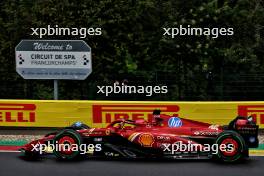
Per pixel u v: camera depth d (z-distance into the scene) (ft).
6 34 179.22
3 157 108.88
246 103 134.92
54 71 150.92
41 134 140.15
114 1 176.65
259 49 193.47
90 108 137.08
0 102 139.33
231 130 102.27
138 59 180.86
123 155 103.14
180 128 104.06
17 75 170.09
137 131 103.91
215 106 134.92
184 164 101.60
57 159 106.11
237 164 101.24
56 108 138.00
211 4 183.32
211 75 163.32
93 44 175.42
